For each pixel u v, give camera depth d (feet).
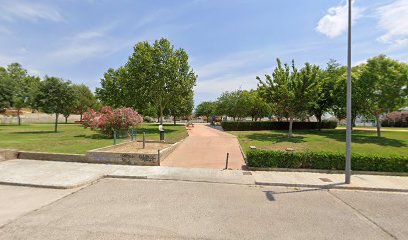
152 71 91.61
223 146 51.29
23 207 17.25
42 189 21.83
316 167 29.35
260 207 18.01
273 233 13.80
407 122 123.75
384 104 59.98
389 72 58.23
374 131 94.48
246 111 126.41
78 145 46.01
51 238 12.69
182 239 12.90
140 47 92.84
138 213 16.37
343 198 20.58
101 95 143.43
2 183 23.25
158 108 118.32
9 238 12.62
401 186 23.59
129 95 103.86
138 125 64.64
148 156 31.99
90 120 64.23
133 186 23.17
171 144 49.39
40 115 183.62
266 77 69.97
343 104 75.77
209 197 20.13
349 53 24.77
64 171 27.66
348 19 24.86
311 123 118.42
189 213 16.53
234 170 29.76
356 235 13.80
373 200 20.17
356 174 28.43
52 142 50.88
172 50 96.58
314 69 65.77
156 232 13.62
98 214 16.08
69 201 18.63
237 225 14.76
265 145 51.96
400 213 17.34
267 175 27.35
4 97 94.22
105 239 12.71
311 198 20.44
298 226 14.82
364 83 61.00
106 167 30.07
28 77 206.59
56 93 75.05
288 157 29.68
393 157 28.30
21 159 33.96
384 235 13.88
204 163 34.17
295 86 65.62
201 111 271.49
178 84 92.73
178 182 24.82
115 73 132.46
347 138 24.54
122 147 44.09
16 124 137.69
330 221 15.67
